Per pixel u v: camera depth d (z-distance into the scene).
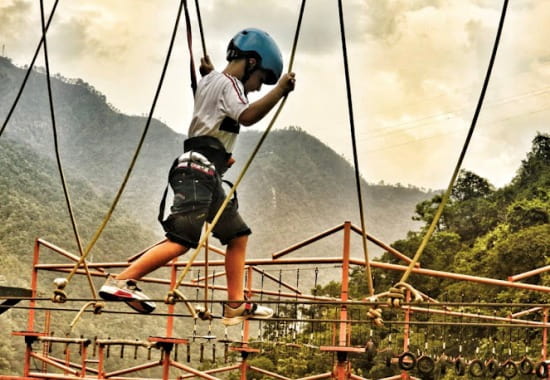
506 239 45.44
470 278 14.32
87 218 82.62
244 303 6.88
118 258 78.69
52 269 17.39
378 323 5.89
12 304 9.82
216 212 6.93
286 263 14.02
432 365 12.67
